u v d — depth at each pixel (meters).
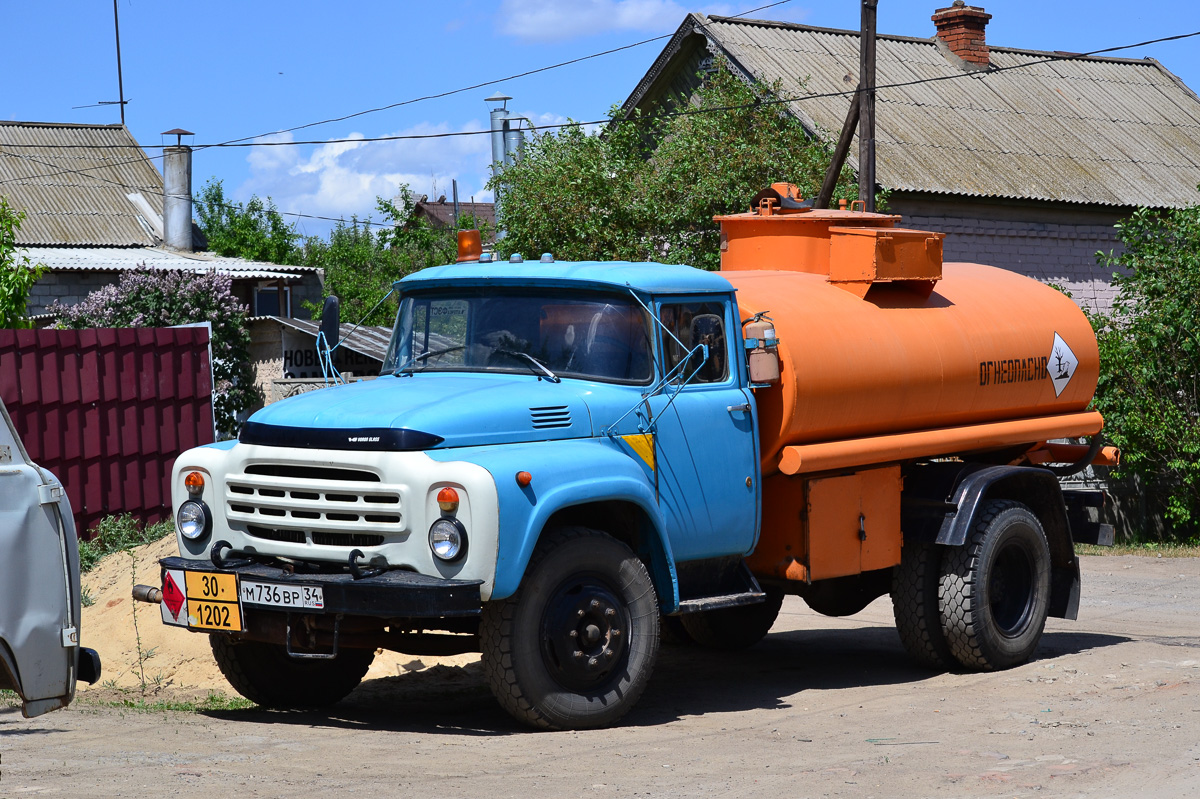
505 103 24.95
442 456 6.42
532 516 6.44
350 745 6.31
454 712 7.74
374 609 6.28
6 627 5.42
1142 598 13.86
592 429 7.04
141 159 36.72
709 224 19.58
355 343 19.08
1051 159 25.08
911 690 8.41
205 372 13.98
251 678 7.61
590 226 19.14
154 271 24.00
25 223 31.95
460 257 8.26
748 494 7.81
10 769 5.45
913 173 22.50
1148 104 29.12
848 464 8.30
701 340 7.74
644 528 7.26
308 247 42.03
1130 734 6.57
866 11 18.52
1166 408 19.41
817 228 9.18
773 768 5.84
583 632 6.82
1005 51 29.28
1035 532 9.33
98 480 13.27
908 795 5.29
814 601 10.03
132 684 9.05
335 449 6.56
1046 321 9.88
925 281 9.11
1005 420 9.70
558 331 7.51
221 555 7.00
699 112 20.38
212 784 5.21
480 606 6.27
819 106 23.08
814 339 8.09
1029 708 7.43
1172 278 19.23
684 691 8.64
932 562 9.04
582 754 6.15
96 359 13.30
